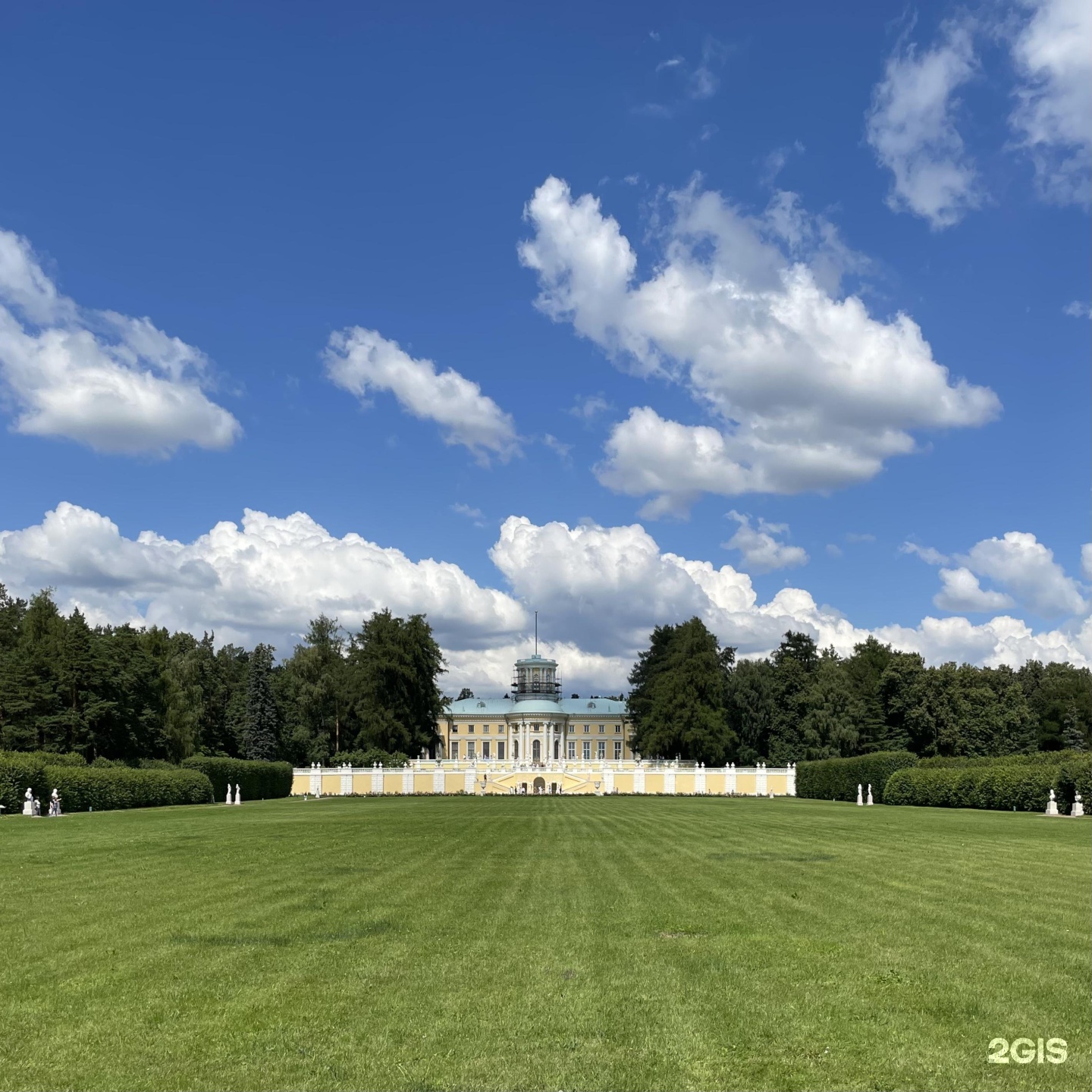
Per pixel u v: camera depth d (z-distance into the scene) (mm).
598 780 115812
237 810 60938
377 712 116750
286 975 13039
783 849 30234
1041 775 58625
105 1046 10336
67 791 58094
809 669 137500
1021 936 15555
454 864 25641
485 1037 10609
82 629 85125
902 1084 9359
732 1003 11789
